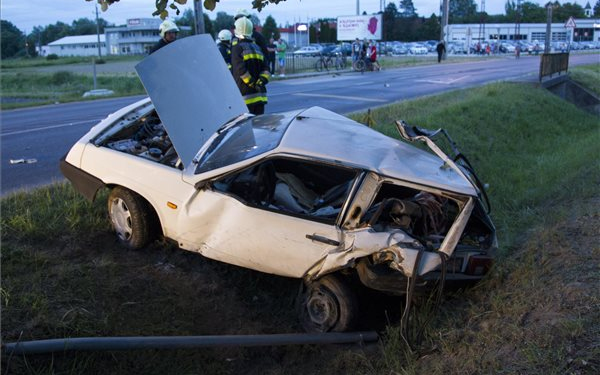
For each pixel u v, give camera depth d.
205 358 4.07
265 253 4.40
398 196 5.05
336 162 4.27
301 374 4.00
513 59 43.69
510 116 13.09
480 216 4.58
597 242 4.66
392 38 88.31
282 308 4.84
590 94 20.45
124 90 21.58
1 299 4.06
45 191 6.32
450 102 13.36
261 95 8.12
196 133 5.08
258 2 3.95
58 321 3.97
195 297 4.82
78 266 4.83
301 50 52.53
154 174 4.95
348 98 16.09
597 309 3.45
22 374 3.41
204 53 5.61
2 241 5.00
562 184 7.66
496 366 3.22
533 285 4.14
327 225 4.20
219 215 4.57
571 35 75.12
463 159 5.20
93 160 5.37
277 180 4.88
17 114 14.83
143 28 80.00
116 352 3.80
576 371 2.92
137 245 5.20
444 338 3.84
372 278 4.08
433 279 4.09
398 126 4.85
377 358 4.00
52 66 44.25
